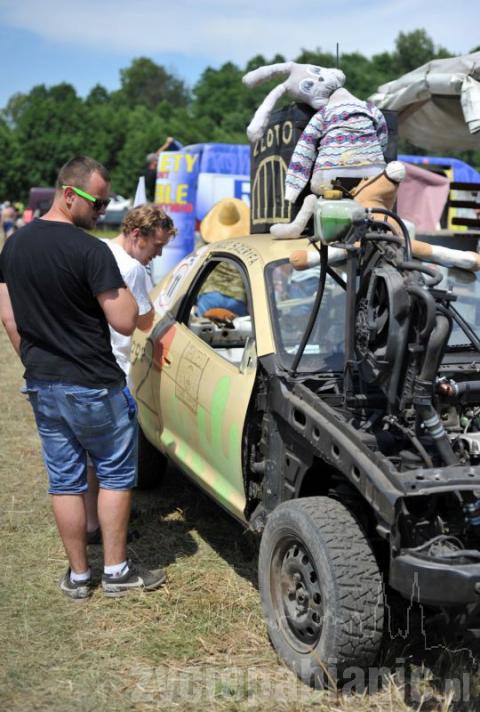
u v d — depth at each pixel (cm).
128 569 412
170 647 362
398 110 808
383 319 313
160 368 480
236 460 388
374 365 319
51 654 355
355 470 312
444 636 349
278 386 367
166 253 995
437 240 789
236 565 446
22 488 556
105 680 336
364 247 337
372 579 315
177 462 468
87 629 377
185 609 396
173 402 460
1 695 325
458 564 295
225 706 319
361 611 312
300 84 477
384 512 295
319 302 362
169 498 546
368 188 429
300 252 396
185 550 464
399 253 320
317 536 322
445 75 719
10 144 7331
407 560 298
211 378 418
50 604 400
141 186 1012
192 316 523
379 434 346
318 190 461
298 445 356
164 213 451
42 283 375
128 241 449
